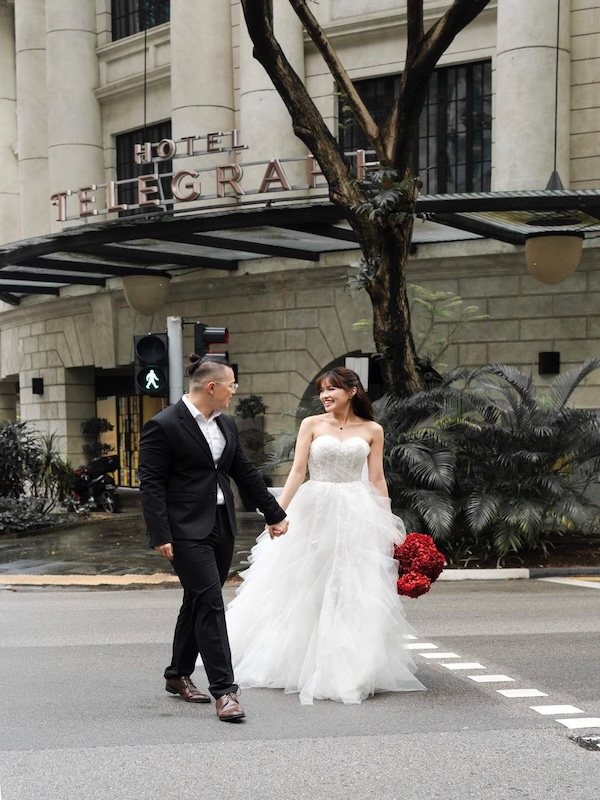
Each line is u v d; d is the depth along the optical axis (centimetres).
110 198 1645
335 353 1780
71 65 2155
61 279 2023
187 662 570
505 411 1248
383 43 1769
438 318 1669
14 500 1711
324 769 444
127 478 2402
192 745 480
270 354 1850
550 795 413
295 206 1422
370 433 630
